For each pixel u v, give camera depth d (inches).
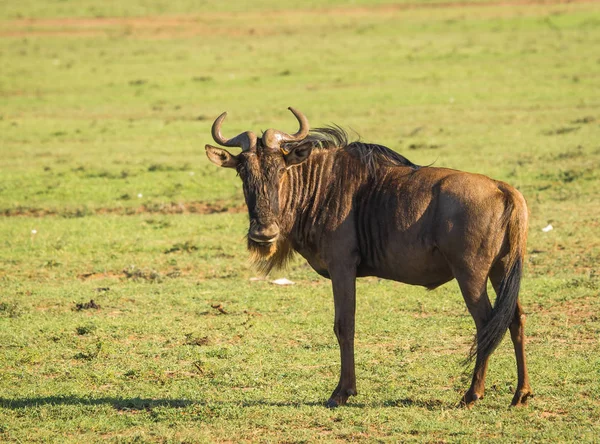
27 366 1269.7
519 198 1027.3
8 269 1822.1
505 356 1256.8
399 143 3034.0
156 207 2377.0
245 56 5172.2
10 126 3629.4
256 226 1040.8
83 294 1628.9
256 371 1226.0
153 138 3361.2
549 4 6692.9
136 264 1850.4
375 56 4997.5
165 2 7293.3
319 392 1135.0
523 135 3112.7
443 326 1412.4
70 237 2065.7
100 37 6003.9
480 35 5580.7
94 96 4249.5
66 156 3065.9
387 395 1114.7
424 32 5787.4
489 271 1030.4
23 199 2490.2
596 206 2185.0
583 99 3754.9
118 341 1378.0
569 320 1411.2
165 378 1197.7
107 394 1150.3
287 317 1475.1
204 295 1617.9
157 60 5142.7
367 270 1099.3
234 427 1007.6
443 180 1041.5
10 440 996.6
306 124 1093.1
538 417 1011.9
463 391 1121.4
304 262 1878.7
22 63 5093.5
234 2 7288.4
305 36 5816.9
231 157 1075.3
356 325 1421.0
